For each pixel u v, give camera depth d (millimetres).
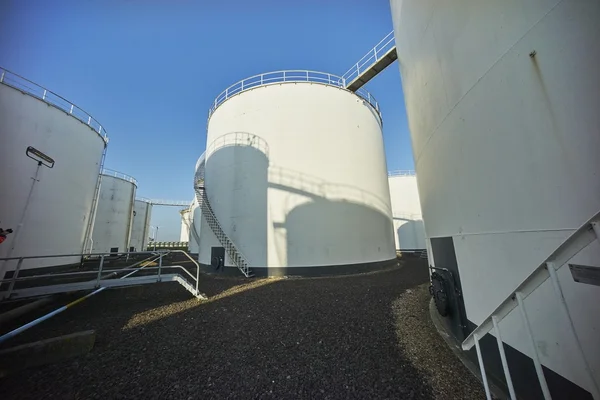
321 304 6020
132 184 25531
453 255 3656
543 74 2000
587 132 1654
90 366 3215
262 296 6930
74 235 12633
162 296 7062
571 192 1769
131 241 29750
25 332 4336
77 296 6973
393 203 23484
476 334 1973
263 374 3023
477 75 2855
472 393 2549
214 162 13555
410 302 6109
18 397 2598
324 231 11062
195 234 25266
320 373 3027
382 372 3018
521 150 2242
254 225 11352
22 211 9641
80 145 13008
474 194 3014
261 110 12555
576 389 1757
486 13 2691
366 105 14156
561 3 1855
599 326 1630
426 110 4430
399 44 6238
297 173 11516
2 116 9102
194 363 3293
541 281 1438
